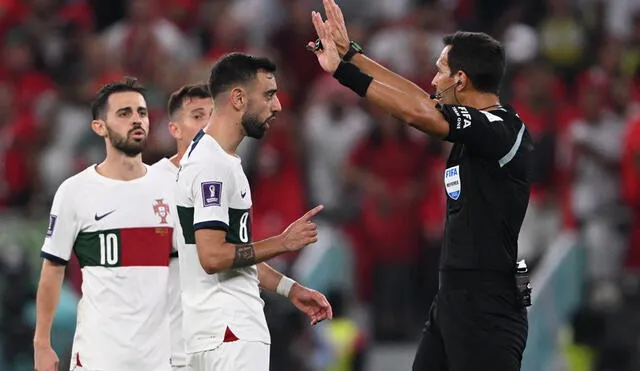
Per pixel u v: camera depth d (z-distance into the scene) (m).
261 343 25.33
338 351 44.50
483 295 24.91
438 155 48.62
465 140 24.41
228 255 24.64
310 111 52.41
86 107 54.12
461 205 25.06
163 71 54.44
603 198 46.41
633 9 57.12
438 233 46.81
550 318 44.22
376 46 54.59
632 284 44.88
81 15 61.41
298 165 50.19
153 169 28.62
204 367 25.34
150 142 41.84
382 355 46.22
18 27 58.50
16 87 57.22
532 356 43.69
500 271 24.98
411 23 54.47
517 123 25.19
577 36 54.66
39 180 51.72
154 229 28.06
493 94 25.58
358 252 47.72
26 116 54.28
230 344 25.05
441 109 24.30
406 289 47.41
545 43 54.66
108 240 27.84
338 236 47.66
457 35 25.73
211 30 58.84
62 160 51.69
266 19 58.09
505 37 55.59
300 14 57.31
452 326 25.09
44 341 27.78
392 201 47.66
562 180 47.09
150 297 27.91
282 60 57.00
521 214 25.22
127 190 28.08
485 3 58.06
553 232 46.53
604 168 46.66
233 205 25.28
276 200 49.12
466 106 24.88
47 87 57.53
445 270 25.28
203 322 25.25
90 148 52.88
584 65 54.72
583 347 44.53
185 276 25.64
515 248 25.28
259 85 25.45
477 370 24.97
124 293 27.77
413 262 47.47
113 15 62.78
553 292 44.28
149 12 56.97
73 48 58.88
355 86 24.42
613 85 50.00
